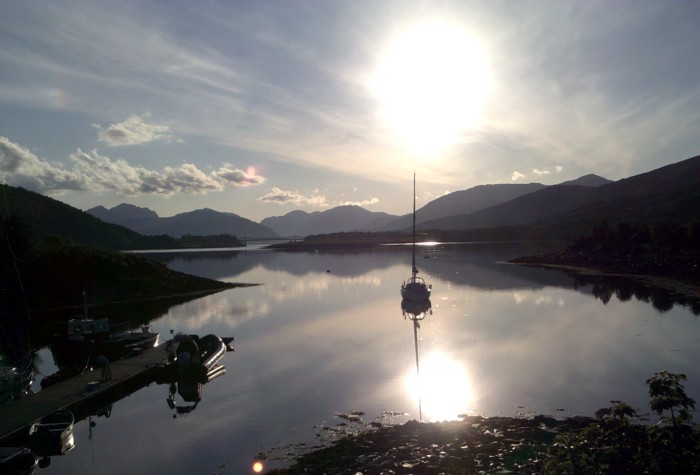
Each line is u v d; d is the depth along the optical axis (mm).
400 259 132375
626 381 24359
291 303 58031
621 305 49469
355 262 127000
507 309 48281
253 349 35031
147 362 30938
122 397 26422
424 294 52375
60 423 19797
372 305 54531
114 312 56812
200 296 68250
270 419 21172
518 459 14617
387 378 26359
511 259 123000
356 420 20578
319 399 23438
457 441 16875
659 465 10555
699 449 10898
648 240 102312
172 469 17062
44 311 58281
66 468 17719
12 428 19891
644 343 32594
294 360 31250
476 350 31781
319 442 18531
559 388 23672
